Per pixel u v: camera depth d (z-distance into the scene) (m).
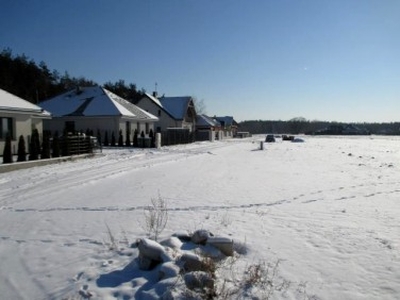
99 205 9.80
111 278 5.09
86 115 37.34
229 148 40.59
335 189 12.87
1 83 55.38
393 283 5.09
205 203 10.27
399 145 50.25
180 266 4.93
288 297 4.64
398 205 10.14
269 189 12.81
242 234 7.22
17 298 4.62
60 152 21.67
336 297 4.68
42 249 6.32
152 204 9.96
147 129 44.25
